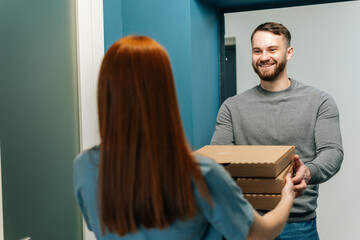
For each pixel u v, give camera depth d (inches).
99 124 30.8
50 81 68.8
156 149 28.4
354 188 88.0
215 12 94.9
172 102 29.4
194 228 31.0
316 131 68.7
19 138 61.8
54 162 69.6
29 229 63.7
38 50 66.2
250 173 42.8
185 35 80.3
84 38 75.9
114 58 29.2
